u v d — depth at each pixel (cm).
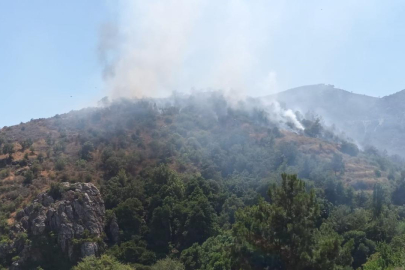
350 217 6234
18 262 5059
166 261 5362
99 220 5959
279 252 2859
